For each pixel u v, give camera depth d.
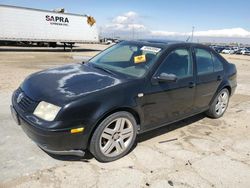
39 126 2.86
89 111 3.00
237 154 3.86
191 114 4.63
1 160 3.22
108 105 3.12
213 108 5.16
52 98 2.99
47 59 17.20
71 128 2.91
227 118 5.47
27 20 24.72
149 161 3.46
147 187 2.92
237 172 3.36
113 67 4.07
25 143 3.69
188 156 3.68
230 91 5.52
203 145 4.07
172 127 4.74
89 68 4.05
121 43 4.81
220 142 4.23
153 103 3.70
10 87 7.15
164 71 3.86
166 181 3.05
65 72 3.83
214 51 5.13
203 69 4.64
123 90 3.32
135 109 3.45
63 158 3.37
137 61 3.97
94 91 3.14
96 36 31.05
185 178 3.14
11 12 23.62
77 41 28.91
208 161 3.58
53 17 26.41
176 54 4.16
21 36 24.64
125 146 3.50
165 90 3.82
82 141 3.05
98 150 3.21
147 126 3.80
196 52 4.58
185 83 4.16
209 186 3.03
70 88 3.19
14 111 3.34
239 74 13.21
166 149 3.84
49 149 3.01
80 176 3.02
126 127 3.49
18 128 4.20
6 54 19.91
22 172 3.00
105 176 3.06
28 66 12.51
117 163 3.36
